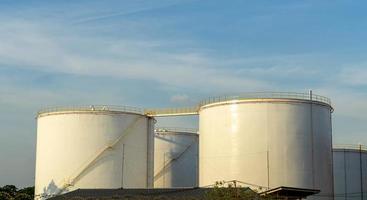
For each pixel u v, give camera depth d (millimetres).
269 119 65188
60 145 72938
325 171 66812
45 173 73562
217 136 67500
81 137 72562
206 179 68188
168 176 91688
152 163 76938
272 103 65500
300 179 64562
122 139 73562
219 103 68000
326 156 67500
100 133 72812
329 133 69188
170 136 93375
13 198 79250
